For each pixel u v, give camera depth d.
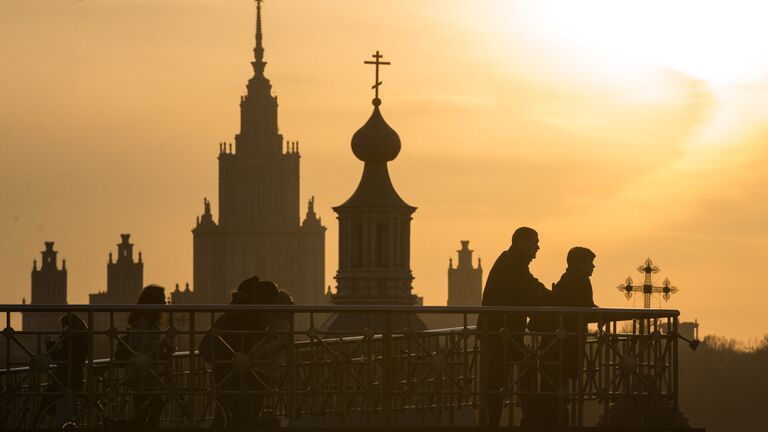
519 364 46.53
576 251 48.97
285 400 47.19
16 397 46.91
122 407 47.88
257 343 45.47
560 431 46.44
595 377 47.28
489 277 48.69
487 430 46.22
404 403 47.34
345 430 45.69
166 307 44.50
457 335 46.28
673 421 47.19
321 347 47.81
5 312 44.12
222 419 49.34
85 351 46.12
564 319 47.09
